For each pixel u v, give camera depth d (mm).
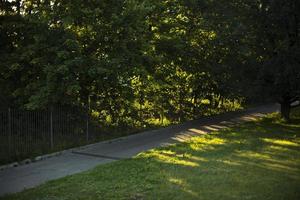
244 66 19125
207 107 25109
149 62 17344
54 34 15367
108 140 16688
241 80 19203
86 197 9477
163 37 19844
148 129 19391
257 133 18078
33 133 14508
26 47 15438
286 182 10352
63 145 15031
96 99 17328
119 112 18797
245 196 9281
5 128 13758
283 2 17266
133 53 16344
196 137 17484
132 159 13320
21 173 11992
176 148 14992
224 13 19547
